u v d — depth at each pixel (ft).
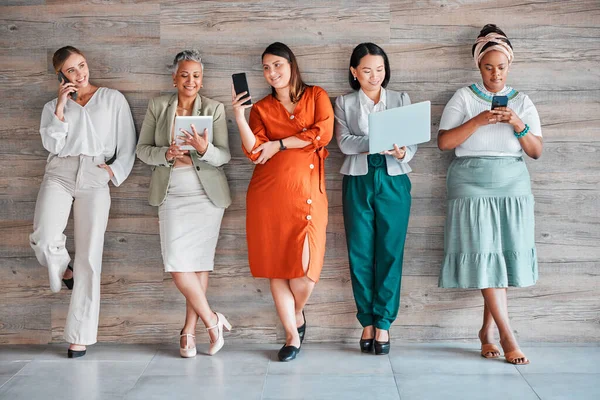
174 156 12.94
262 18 13.82
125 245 14.06
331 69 13.84
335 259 14.01
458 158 13.25
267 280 14.05
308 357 13.26
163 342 14.14
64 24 13.93
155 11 13.87
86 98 13.60
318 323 14.06
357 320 14.05
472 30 13.73
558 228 13.89
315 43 13.80
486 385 11.76
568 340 13.98
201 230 13.20
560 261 13.89
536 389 11.57
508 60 12.92
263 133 13.03
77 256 13.32
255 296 14.07
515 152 12.98
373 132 12.53
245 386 11.84
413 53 13.78
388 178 13.07
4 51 13.99
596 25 13.64
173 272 13.01
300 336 13.74
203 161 13.24
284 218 12.73
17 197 14.07
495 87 13.06
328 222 13.98
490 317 13.30
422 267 14.01
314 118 12.99
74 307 13.30
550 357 13.12
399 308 14.05
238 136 13.97
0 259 14.11
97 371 12.64
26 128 14.05
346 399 11.25
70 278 13.67
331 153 13.92
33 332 14.17
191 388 11.78
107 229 14.03
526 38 13.70
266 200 12.80
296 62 13.11
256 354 13.50
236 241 14.05
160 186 13.26
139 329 14.15
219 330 13.42
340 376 12.25
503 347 12.91
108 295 14.08
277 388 11.74
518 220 12.79
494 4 13.69
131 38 13.93
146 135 13.48
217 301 14.07
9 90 14.03
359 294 13.37
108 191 13.60
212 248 13.41
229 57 13.89
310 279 12.72
